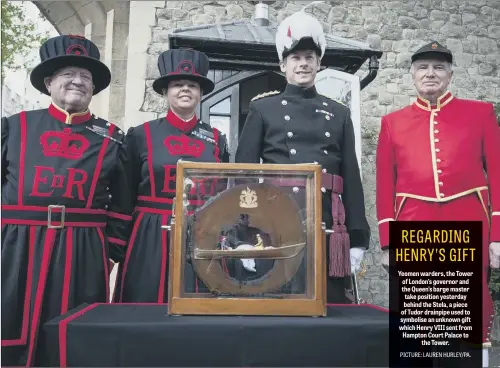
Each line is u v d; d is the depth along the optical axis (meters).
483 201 2.11
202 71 2.31
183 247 1.43
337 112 2.18
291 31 2.11
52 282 1.94
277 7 3.54
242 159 2.10
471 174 2.11
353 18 3.54
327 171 2.05
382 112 3.41
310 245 1.46
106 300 2.05
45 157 2.03
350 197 2.10
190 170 1.46
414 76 2.24
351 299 2.20
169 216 2.18
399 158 2.21
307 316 1.42
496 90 3.30
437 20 3.46
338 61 3.11
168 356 1.27
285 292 1.46
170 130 2.32
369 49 3.03
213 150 2.33
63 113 2.11
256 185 1.48
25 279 1.92
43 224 1.97
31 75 2.15
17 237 1.94
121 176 2.19
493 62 3.34
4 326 1.86
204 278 1.43
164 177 2.21
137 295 2.12
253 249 1.44
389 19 3.52
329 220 2.00
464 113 2.18
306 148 2.06
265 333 1.29
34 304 1.90
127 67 3.22
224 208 1.46
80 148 2.09
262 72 3.15
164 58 2.32
